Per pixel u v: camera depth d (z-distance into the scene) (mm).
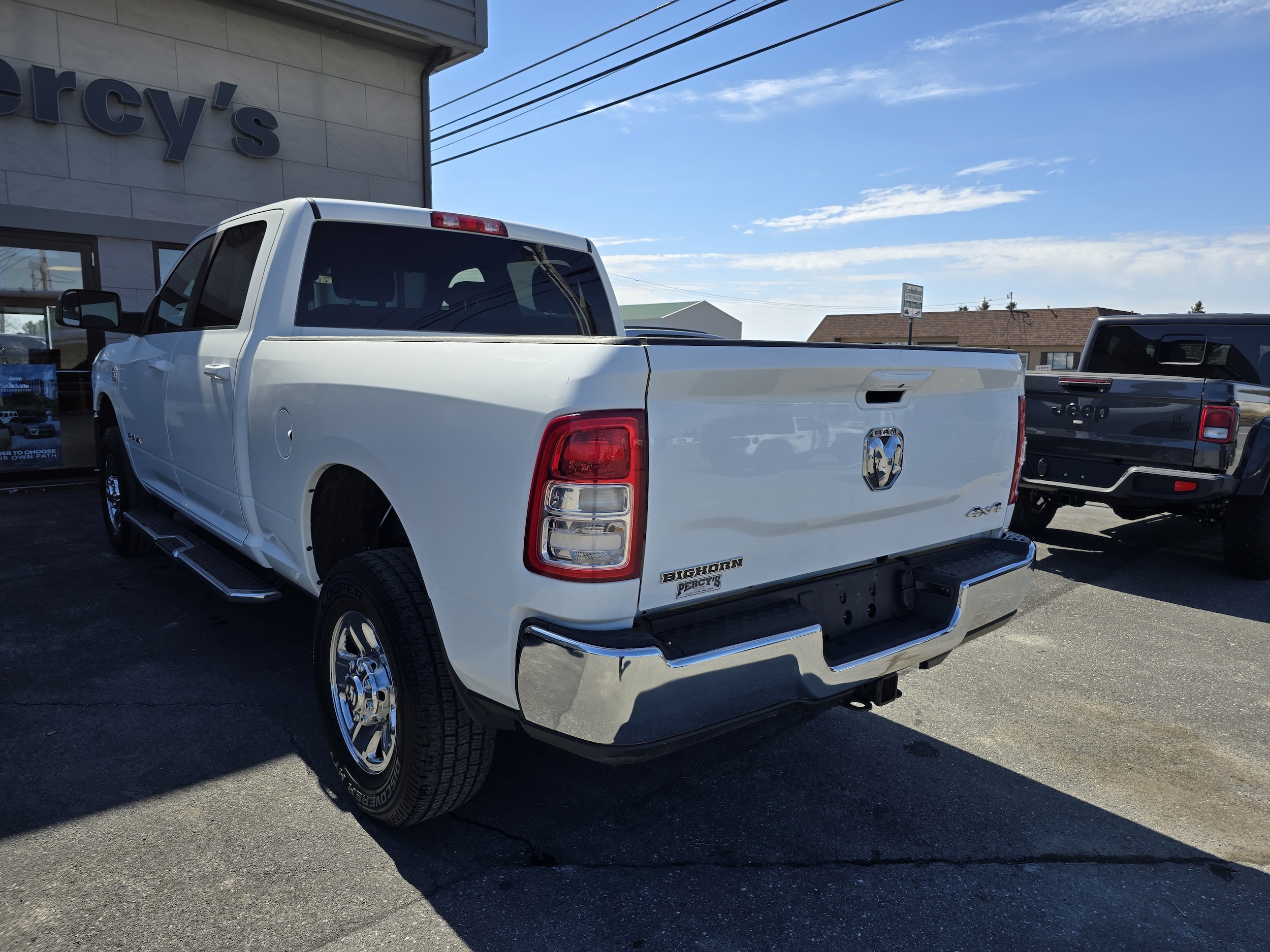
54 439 8742
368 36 10445
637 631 1952
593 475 1857
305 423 2820
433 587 2273
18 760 3012
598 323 4328
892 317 72312
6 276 8281
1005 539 3113
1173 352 7336
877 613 2664
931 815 2846
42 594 4949
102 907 2232
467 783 2467
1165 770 3221
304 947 2105
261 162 9859
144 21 8875
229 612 4688
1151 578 6047
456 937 2162
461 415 2121
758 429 2127
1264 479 5664
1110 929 2283
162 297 4812
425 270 3684
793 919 2279
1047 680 4102
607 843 2623
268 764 3045
